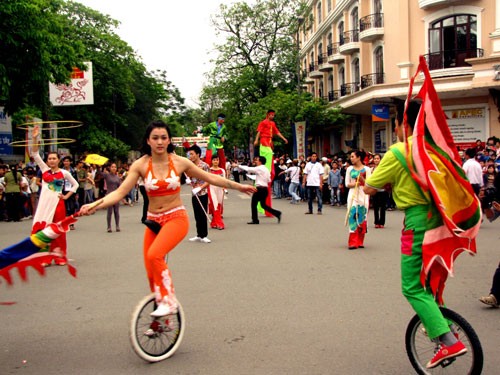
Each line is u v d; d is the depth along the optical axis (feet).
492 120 74.90
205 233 35.96
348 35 105.81
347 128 115.44
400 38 84.74
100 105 127.85
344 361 14.21
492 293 18.94
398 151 13.07
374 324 17.29
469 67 75.92
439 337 12.19
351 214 31.96
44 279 25.09
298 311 18.90
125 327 17.58
